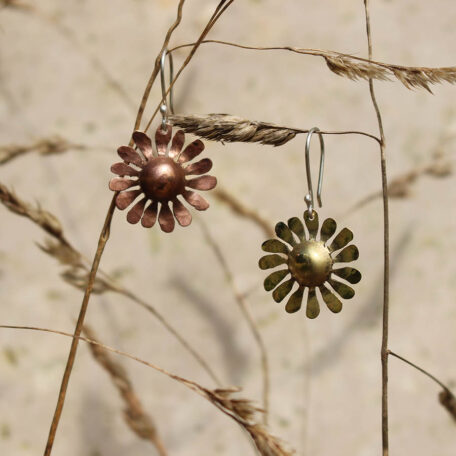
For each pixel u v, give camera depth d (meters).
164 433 0.57
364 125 0.58
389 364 0.57
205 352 0.57
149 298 0.58
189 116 0.43
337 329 0.58
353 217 0.58
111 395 0.57
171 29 0.43
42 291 0.58
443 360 0.57
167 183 0.43
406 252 0.58
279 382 0.57
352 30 0.59
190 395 0.57
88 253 0.58
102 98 0.59
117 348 0.57
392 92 0.58
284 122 0.58
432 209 0.58
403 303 0.58
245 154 0.58
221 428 0.57
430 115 0.58
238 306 0.58
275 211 0.58
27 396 0.57
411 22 0.59
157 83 0.59
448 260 0.58
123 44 0.59
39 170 0.58
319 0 0.59
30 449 0.56
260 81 0.59
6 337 0.57
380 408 0.57
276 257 0.44
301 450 0.57
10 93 0.59
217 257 0.58
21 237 0.58
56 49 0.59
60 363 0.57
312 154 0.58
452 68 0.43
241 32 0.59
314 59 0.59
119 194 0.43
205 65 0.59
